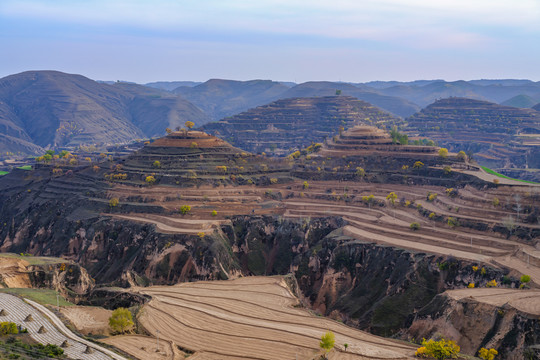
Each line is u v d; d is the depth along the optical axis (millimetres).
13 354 128250
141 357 148000
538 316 170250
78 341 151375
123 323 165375
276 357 154125
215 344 161625
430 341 162625
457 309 188125
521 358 166000
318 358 153750
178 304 193750
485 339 178000
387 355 156625
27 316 164750
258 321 180500
